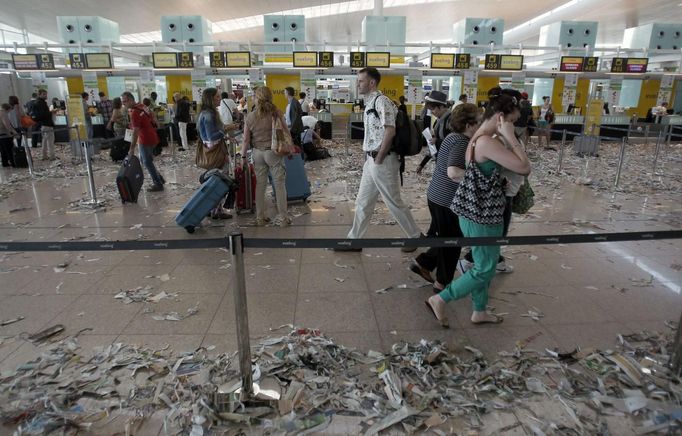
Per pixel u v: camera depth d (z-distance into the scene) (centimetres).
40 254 429
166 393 227
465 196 261
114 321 302
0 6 1766
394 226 523
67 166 984
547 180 806
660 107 1561
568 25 1516
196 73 1338
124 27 2267
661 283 364
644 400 220
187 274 383
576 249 442
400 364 251
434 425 207
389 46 1345
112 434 203
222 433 203
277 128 483
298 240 225
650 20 2281
